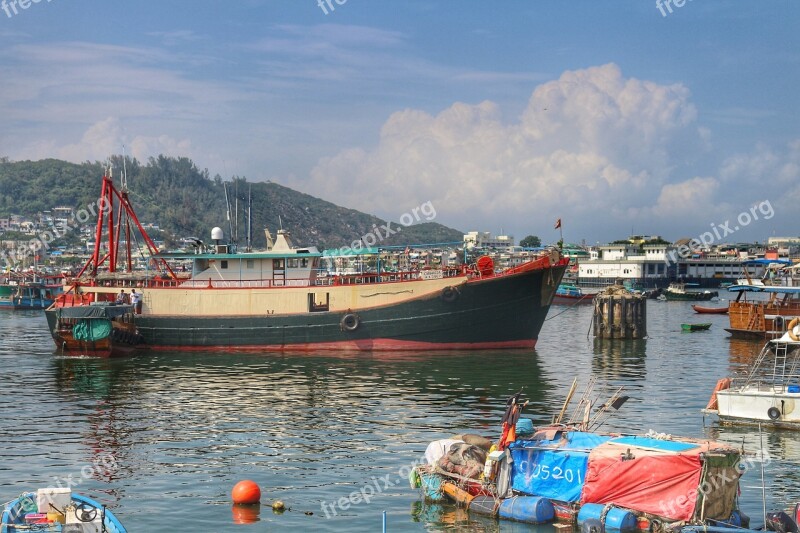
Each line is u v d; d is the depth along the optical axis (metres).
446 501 29.33
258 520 27.47
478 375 57.47
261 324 70.31
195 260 75.06
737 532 23.70
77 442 37.72
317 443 37.53
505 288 68.62
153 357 67.69
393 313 68.69
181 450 36.31
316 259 75.19
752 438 37.66
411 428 40.50
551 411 44.72
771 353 73.00
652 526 25.02
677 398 48.78
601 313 89.56
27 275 170.38
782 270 116.69
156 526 26.84
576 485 27.17
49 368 61.72
